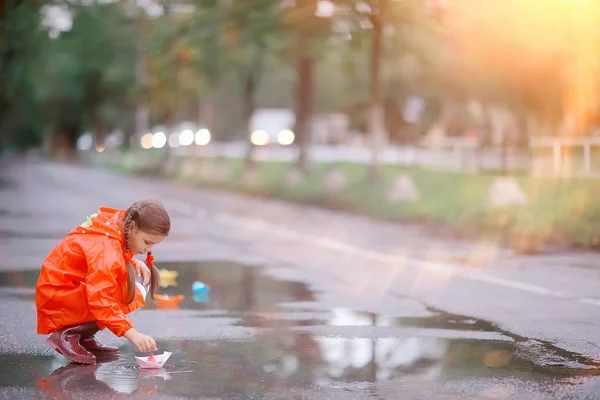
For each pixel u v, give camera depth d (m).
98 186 47.50
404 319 9.88
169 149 63.19
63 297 7.42
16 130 122.25
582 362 7.63
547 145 33.25
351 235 20.97
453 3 29.75
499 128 47.41
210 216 27.11
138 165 72.12
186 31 39.53
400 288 12.49
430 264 15.40
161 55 48.62
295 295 11.80
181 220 25.52
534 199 24.34
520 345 8.37
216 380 6.88
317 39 32.03
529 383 6.84
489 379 6.96
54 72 92.44
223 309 10.57
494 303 11.10
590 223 19.44
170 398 6.34
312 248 18.16
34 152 140.62
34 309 10.48
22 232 21.62
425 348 8.20
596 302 11.18
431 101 62.47
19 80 79.00
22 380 6.88
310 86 40.84
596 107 33.78
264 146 108.25
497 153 41.53
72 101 101.06
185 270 14.56
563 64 34.06
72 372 7.14
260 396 6.40
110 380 6.88
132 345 8.23
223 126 130.00
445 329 9.24
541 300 11.38
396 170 39.00
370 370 7.25
